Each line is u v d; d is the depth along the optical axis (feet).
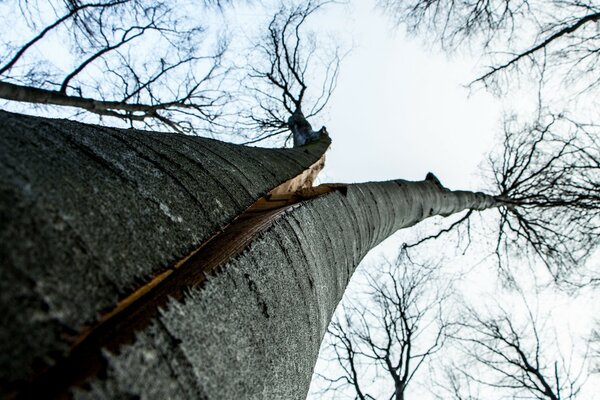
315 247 4.65
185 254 2.40
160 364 1.69
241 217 4.43
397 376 23.58
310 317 3.85
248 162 5.49
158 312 1.84
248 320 2.55
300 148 12.82
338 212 6.48
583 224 20.42
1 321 1.30
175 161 3.29
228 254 2.72
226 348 2.19
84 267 1.67
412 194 14.07
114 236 1.94
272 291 3.04
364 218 8.02
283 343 3.02
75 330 1.48
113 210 2.07
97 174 2.23
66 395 1.33
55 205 1.74
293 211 4.49
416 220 15.85
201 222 2.82
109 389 1.44
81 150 2.38
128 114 16.63
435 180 18.86
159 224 2.35
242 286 2.64
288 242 3.83
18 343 1.31
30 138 2.13
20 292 1.38
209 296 2.25
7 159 1.77
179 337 1.86
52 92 12.49
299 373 3.33
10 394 1.24
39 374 1.32
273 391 2.68
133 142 3.15
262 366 2.57
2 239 1.44
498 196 22.71
